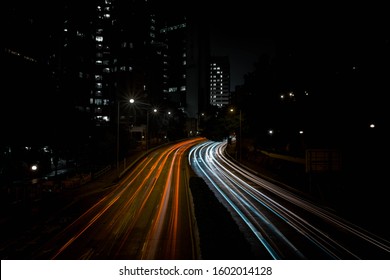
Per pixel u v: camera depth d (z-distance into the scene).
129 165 49.38
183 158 60.69
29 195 26.11
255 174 43.25
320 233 17.33
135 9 100.69
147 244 15.78
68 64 75.44
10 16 48.25
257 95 54.16
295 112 44.81
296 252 14.45
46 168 39.28
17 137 27.70
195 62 132.75
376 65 32.06
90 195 29.50
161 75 121.88
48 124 32.56
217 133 87.19
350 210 22.41
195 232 17.62
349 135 35.31
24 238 16.94
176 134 96.12
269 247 15.12
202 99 135.50
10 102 27.30
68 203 25.56
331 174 29.64
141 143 79.19
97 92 95.94
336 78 37.91
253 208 23.45
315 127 39.91
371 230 17.83
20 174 32.12
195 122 119.94
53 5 64.81
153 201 26.45
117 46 98.12
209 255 11.42
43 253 14.75
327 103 37.47
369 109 32.69
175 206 24.36
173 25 145.12
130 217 21.20
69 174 39.53
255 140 58.59
